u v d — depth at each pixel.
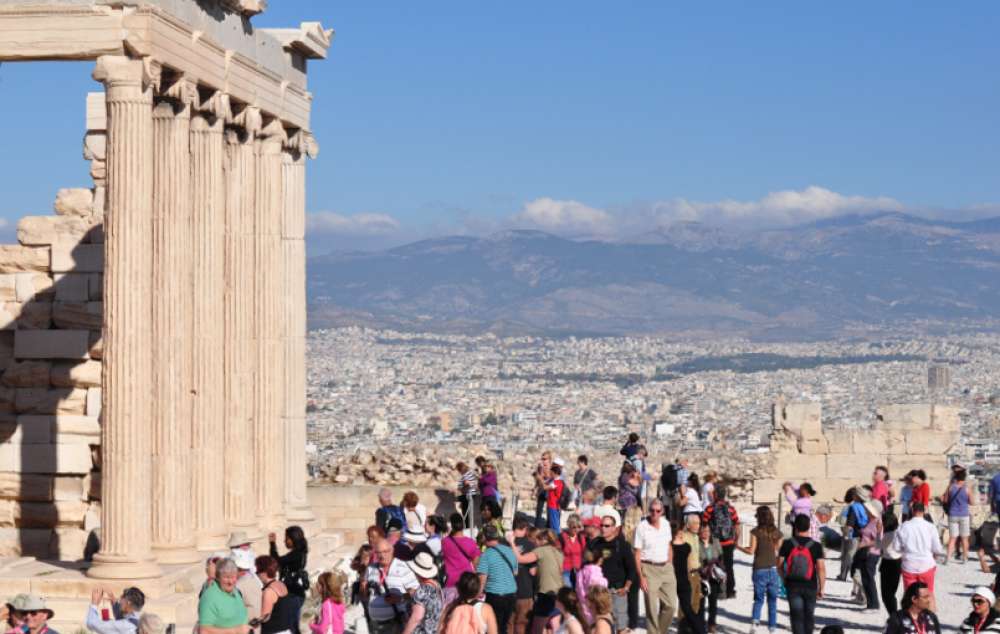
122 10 34.16
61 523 41.19
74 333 41.19
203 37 37.97
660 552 32.25
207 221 38.97
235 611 26.45
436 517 35.84
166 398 36.94
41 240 41.47
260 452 44.41
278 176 44.91
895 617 27.67
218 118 39.38
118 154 34.19
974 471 106.56
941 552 34.41
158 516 36.88
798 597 32.78
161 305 36.97
